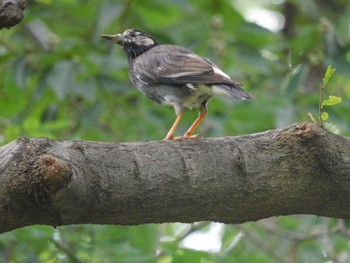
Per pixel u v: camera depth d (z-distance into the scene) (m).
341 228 13.28
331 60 14.84
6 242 12.38
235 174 6.91
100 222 6.71
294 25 18.94
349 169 6.98
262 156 6.98
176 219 6.94
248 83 15.38
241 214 7.05
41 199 6.20
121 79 15.85
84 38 15.80
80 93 14.23
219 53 14.96
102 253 12.82
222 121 14.34
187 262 12.22
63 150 6.37
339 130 14.17
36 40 15.19
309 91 15.65
